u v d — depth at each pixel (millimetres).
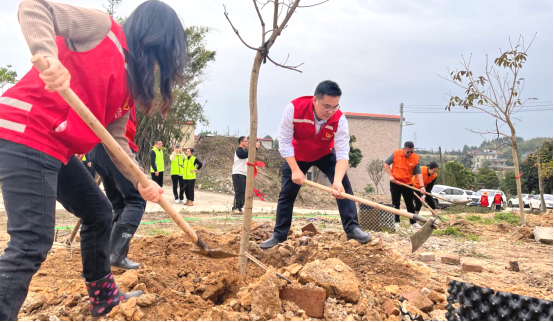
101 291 2881
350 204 5301
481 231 9781
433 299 3566
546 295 4266
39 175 2389
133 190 4137
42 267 4281
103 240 2848
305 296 3031
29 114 2369
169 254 4852
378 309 3146
